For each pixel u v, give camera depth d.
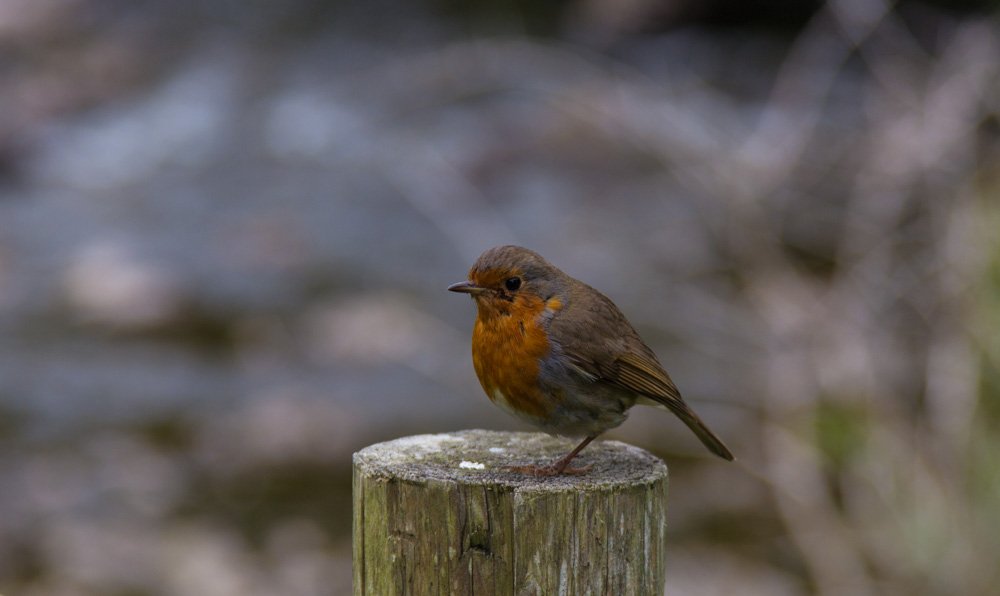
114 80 23.08
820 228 14.67
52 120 21.88
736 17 22.66
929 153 11.50
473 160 19.61
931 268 11.01
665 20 22.59
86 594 10.37
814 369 11.28
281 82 22.61
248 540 11.29
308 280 16.72
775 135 14.93
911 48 14.17
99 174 20.33
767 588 10.39
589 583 4.78
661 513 5.03
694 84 20.12
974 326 10.31
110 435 13.20
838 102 17.23
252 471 12.57
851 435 10.78
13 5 25.22
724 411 12.94
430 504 4.80
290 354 15.02
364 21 24.20
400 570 4.86
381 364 14.77
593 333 5.86
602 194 18.73
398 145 20.12
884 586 9.80
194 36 24.31
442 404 13.85
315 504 11.98
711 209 16.88
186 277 16.89
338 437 13.12
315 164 20.11
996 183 11.07
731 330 14.04
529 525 4.71
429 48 22.81
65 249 17.75
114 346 15.26
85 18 25.14
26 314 15.95
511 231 17.75
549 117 20.48
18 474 12.35
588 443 5.73
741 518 11.54
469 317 15.81
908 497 10.04
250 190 19.41
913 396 11.03
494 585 4.76
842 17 13.84
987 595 9.45
